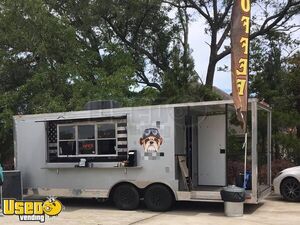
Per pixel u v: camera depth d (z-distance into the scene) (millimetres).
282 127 18000
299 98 19562
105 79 19109
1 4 19281
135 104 18688
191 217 11234
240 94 11578
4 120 17984
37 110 17844
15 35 18953
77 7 22062
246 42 11789
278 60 22125
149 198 12281
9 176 12914
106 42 22750
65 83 18938
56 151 13492
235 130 14742
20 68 19609
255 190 11375
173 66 21391
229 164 13914
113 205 13531
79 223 10570
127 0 22969
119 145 12688
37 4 19047
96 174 12938
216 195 11688
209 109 13258
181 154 12547
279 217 11125
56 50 19562
